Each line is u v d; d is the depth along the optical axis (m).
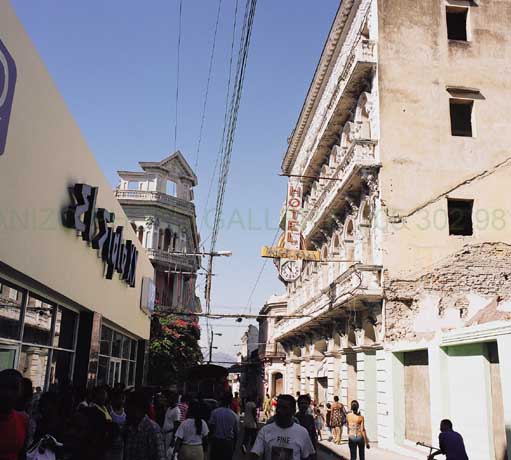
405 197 19.77
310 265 31.53
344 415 19.92
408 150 20.20
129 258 17.22
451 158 20.33
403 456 16.12
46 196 9.09
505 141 20.80
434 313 18.77
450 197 19.98
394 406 17.41
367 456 16.06
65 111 9.96
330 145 27.66
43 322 10.44
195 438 8.66
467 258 19.44
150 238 39.81
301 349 33.12
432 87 20.92
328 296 22.95
